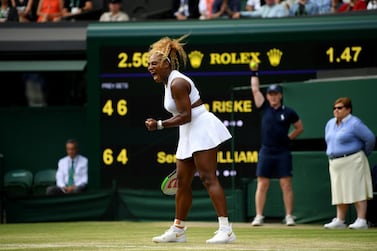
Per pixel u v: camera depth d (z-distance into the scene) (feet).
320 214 93.40
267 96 89.92
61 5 121.60
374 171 88.28
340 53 99.14
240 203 98.27
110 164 101.81
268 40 99.71
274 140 88.69
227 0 115.65
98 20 119.34
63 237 70.13
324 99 94.17
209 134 56.59
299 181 94.84
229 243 57.82
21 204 102.47
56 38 114.93
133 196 100.78
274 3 113.60
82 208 101.91
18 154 124.36
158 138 101.24
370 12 102.12
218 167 99.66
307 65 99.55
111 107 101.60
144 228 85.35
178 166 58.29
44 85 125.80
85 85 125.08
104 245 58.29
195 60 100.42
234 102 99.50
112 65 101.60
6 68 115.55
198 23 101.09
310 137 95.04
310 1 113.60
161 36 100.58
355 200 82.79
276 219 97.81
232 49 100.12
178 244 57.67
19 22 116.16
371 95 92.27
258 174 89.30
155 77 57.26
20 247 57.62
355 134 83.20
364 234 72.18
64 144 124.16
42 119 124.47
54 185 119.24
